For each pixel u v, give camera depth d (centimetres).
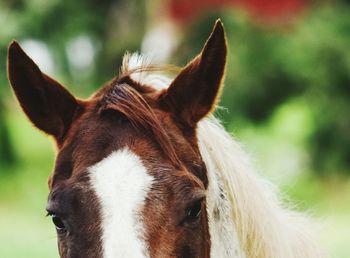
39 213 2127
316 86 2838
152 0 3225
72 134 479
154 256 418
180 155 470
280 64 2861
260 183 548
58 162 470
